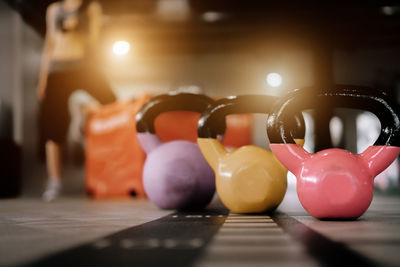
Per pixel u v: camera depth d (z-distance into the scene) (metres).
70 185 4.16
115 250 0.72
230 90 7.44
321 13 5.77
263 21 5.95
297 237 0.87
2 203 2.30
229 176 1.41
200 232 0.95
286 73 7.05
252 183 1.40
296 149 1.27
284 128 1.28
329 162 1.21
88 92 3.06
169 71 7.49
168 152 1.67
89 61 2.94
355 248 0.73
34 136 3.83
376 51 6.95
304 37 6.06
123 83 7.62
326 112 5.35
